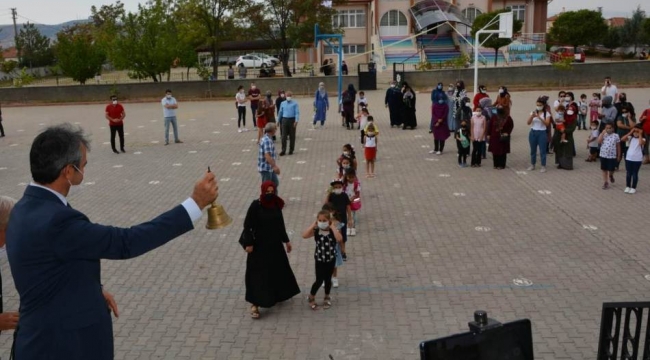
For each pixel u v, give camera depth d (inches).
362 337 277.1
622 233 406.9
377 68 1856.5
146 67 1451.8
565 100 606.9
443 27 1996.8
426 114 997.8
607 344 198.5
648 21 2117.4
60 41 1612.9
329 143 770.2
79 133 120.0
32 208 112.2
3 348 273.9
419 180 572.4
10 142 853.2
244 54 2284.7
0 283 167.8
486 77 1373.0
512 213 460.4
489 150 605.6
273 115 754.8
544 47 1873.8
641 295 313.0
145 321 300.4
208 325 294.4
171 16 1601.9
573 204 478.0
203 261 379.6
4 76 2183.8
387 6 2009.1
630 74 1365.7
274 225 297.3
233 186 563.2
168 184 582.6
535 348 263.0
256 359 261.0
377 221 450.9
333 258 301.1
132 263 377.1
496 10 1897.1
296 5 1658.5
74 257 109.7
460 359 121.0
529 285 328.8
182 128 936.9
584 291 319.6
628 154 493.7
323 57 2078.0
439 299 314.7
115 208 504.4
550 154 667.4
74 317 113.1
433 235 415.5
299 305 313.6
